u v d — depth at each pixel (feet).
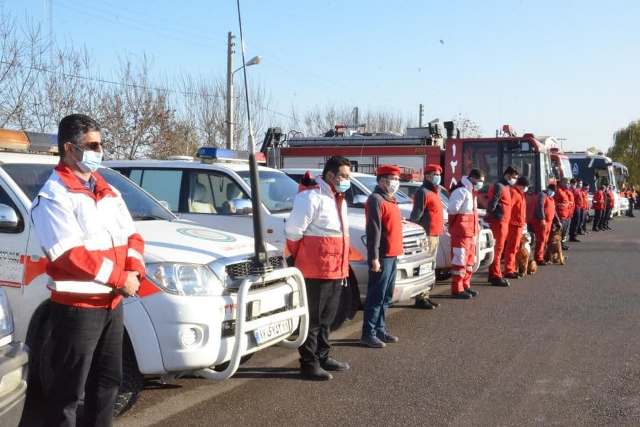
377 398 17.44
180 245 15.84
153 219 18.63
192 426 15.46
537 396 17.58
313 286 18.62
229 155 27.99
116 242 11.72
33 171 16.84
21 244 15.23
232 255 16.14
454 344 23.12
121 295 11.89
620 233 76.89
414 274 26.07
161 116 72.23
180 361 14.62
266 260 16.21
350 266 24.68
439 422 15.71
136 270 11.91
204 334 14.83
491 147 55.21
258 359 21.27
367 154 60.08
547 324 26.27
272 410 16.55
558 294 33.40
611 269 43.42
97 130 11.54
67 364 11.49
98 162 11.57
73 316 11.35
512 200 37.88
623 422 15.76
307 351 18.89
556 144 62.59
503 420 15.85
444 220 33.24
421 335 24.48
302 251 18.53
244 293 15.24
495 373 19.63
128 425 15.48
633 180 226.79
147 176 26.99
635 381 18.84
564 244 61.21
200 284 15.08
